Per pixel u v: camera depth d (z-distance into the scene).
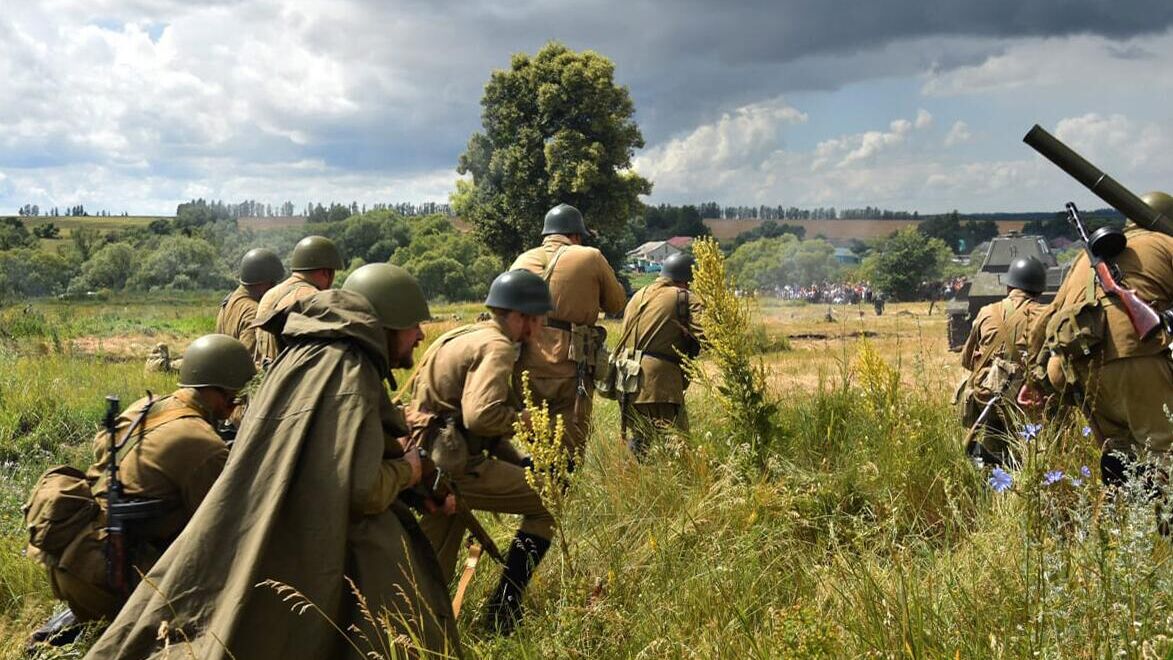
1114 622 2.95
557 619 4.09
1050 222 101.69
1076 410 5.59
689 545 4.77
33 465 7.91
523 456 4.82
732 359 6.20
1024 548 3.47
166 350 14.81
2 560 5.26
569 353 5.89
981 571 3.71
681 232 177.38
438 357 4.58
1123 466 4.67
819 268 82.19
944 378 7.93
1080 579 3.19
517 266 6.12
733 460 5.66
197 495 4.26
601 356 6.05
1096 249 4.86
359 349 3.49
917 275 69.50
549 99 54.66
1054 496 4.03
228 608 3.00
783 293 63.72
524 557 4.57
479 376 4.41
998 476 4.03
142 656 3.00
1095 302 4.75
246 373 4.57
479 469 4.55
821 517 5.06
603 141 56.19
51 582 4.29
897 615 3.32
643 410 6.97
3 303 34.41
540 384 5.85
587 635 3.94
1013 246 29.83
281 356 3.48
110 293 65.44
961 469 5.52
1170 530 3.46
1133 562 3.11
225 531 3.12
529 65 56.97
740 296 6.53
